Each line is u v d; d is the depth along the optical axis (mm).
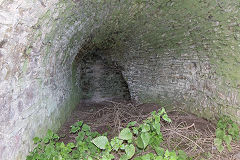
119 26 4781
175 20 3887
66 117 4227
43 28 1961
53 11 1965
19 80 1774
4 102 1505
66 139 3107
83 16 3035
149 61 5770
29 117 2041
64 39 2998
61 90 3715
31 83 2084
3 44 1380
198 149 2668
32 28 1714
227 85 3262
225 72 3297
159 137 2619
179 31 4078
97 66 7359
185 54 4336
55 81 3199
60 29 2551
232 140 2836
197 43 3840
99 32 4805
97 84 7523
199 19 3430
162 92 5398
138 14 4156
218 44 3336
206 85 3822
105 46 6180
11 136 1623
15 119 1696
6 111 1534
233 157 2482
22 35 1589
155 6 3742
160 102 5488
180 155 2389
